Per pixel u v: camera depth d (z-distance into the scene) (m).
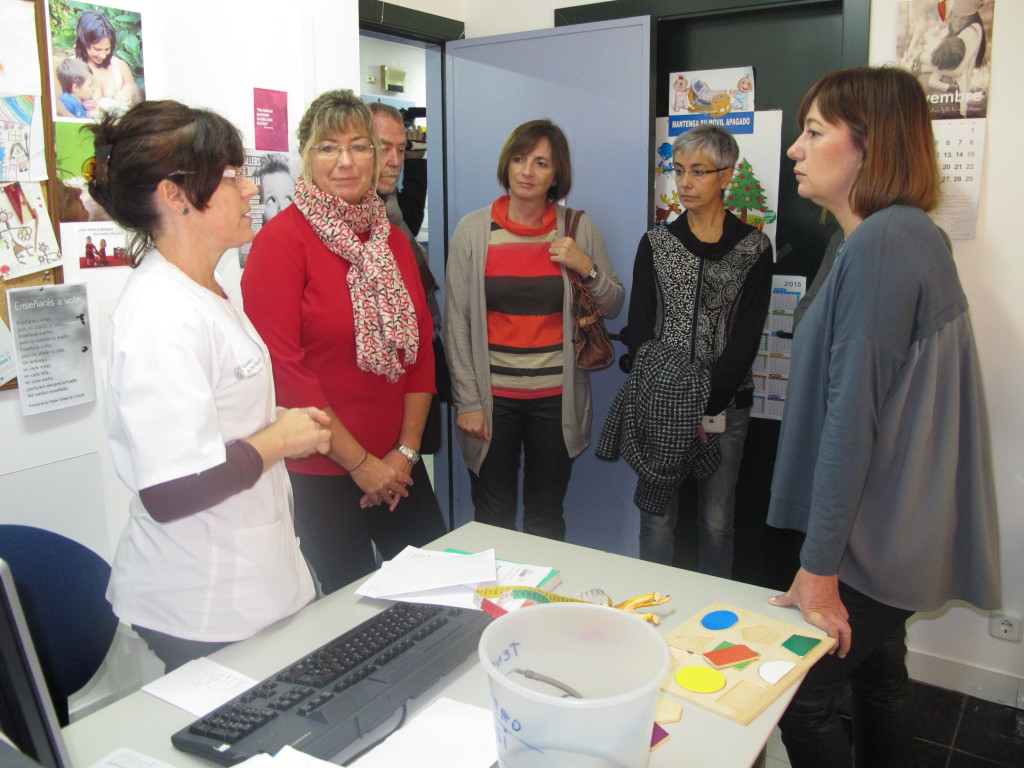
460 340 2.45
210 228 1.19
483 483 2.56
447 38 2.98
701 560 2.57
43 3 1.64
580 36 2.69
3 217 1.62
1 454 1.68
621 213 2.74
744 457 2.79
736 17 2.62
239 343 1.21
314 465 1.83
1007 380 2.21
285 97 2.16
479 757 0.88
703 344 2.27
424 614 1.18
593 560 1.44
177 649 1.21
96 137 1.15
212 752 0.89
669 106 2.76
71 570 1.38
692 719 0.98
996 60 2.11
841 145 1.28
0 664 0.67
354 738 0.92
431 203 3.23
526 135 2.30
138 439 1.06
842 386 1.19
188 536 1.18
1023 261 2.15
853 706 1.61
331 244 1.78
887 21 2.24
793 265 2.65
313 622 1.23
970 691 2.35
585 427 2.53
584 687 0.87
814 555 1.21
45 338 1.72
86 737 0.96
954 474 1.24
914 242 1.18
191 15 1.92
